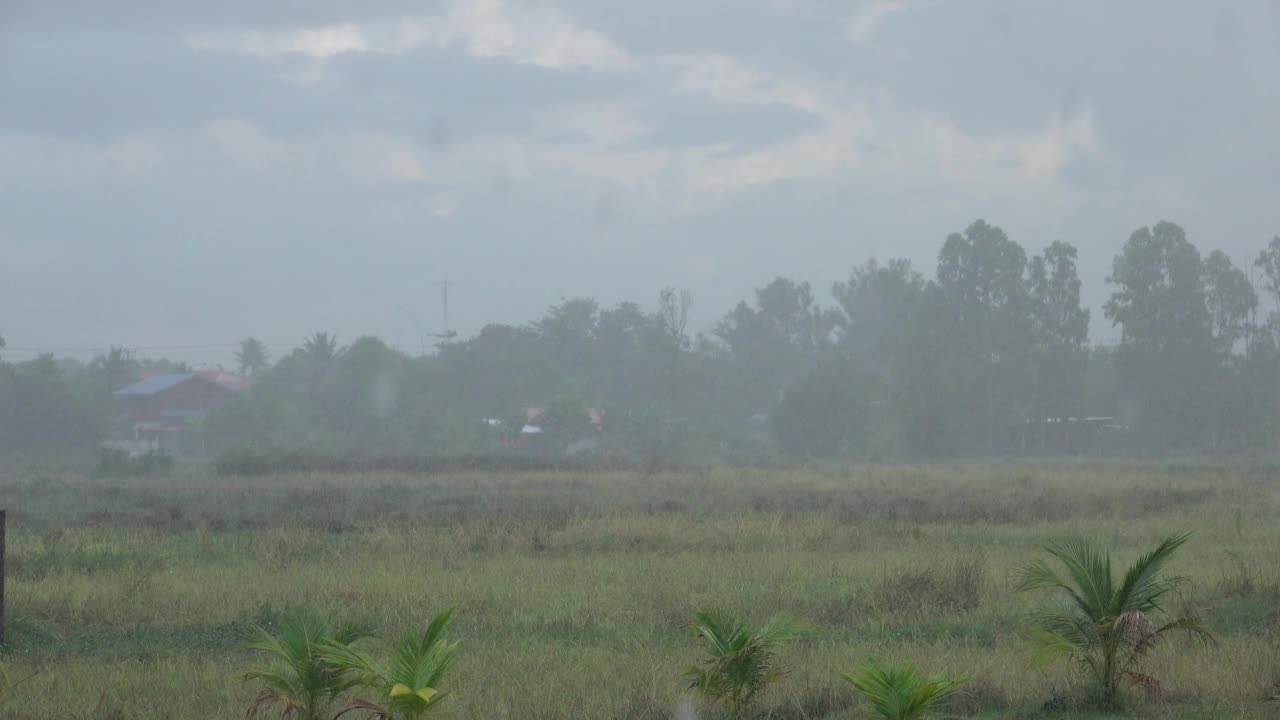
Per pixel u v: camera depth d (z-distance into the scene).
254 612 36.59
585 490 95.06
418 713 19.52
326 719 22.44
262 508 75.56
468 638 32.66
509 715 24.14
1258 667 27.75
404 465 135.50
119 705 24.70
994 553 52.22
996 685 26.41
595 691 26.25
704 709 24.70
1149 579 25.95
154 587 40.69
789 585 42.09
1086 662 26.78
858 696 25.11
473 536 56.75
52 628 34.28
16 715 24.12
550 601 38.75
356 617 35.03
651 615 36.69
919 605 37.59
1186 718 23.77
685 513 70.69
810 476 120.06
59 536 56.41
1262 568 44.47
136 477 127.06
